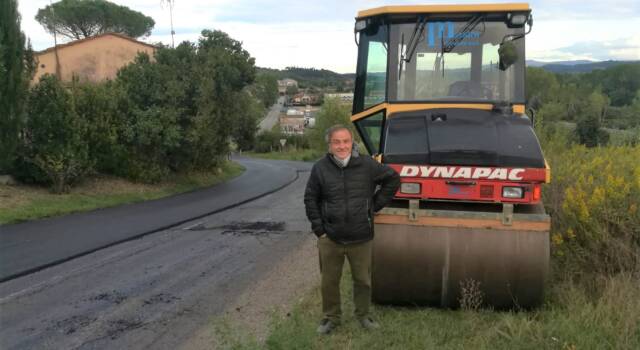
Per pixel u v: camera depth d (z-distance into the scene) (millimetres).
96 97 17609
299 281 6680
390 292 5109
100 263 7848
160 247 8969
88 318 5516
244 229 10727
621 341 4023
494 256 4793
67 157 15172
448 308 5148
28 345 4832
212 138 23422
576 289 5227
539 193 4930
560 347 4090
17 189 14695
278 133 75875
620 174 6316
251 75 23531
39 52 33250
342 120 58281
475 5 5844
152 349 4730
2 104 13383
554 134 10539
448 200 5047
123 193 17094
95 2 54250
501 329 4547
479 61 5906
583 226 5621
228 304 5902
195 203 15609
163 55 21031
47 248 8734
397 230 4965
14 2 13586
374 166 4609
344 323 4895
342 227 4520
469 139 5078
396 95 5957
